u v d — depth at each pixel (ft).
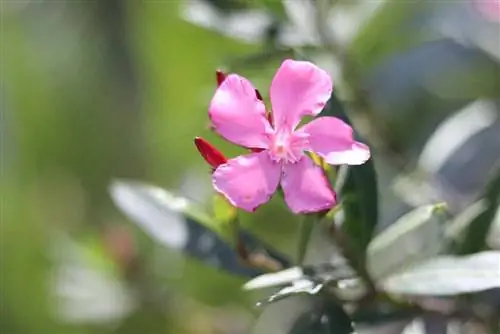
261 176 2.11
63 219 3.19
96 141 3.23
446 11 2.62
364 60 2.60
